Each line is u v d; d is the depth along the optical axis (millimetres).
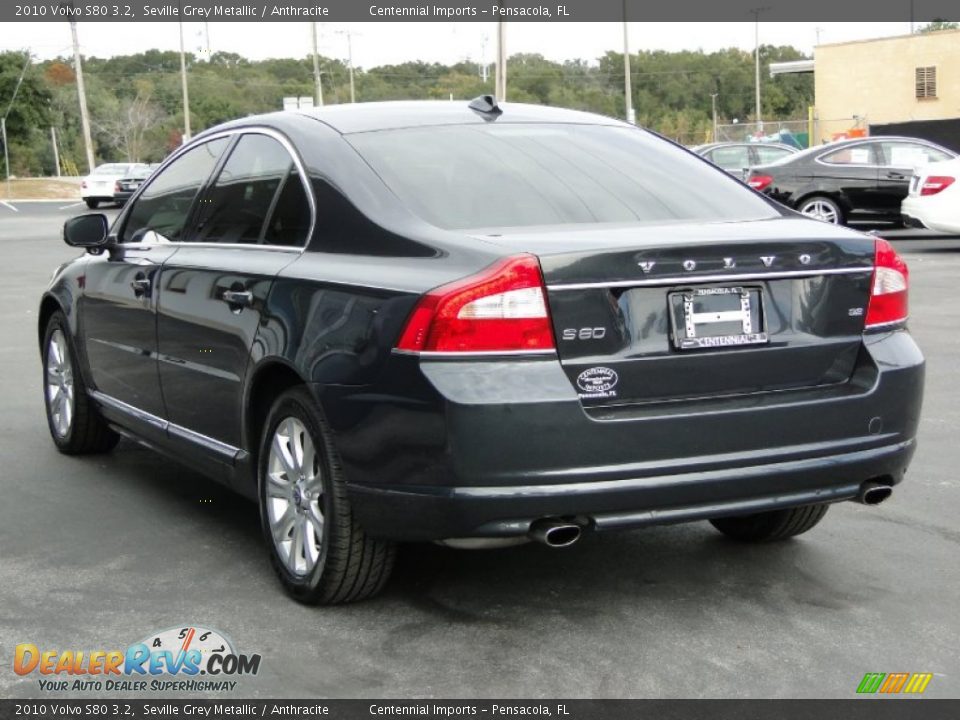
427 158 4430
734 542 4961
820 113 50406
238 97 95688
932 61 47844
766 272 3926
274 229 4609
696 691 3559
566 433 3617
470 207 4176
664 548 4883
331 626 4070
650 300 3797
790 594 4352
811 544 4930
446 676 3670
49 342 6621
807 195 18953
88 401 6258
